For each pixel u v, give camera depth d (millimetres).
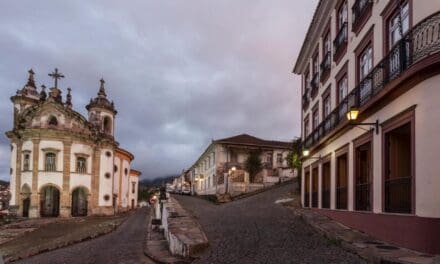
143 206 71625
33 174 41531
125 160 56406
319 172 20438
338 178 17000
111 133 50656
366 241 11133
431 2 9875
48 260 15734
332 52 19047
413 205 9695
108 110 50156
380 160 11930
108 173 47656
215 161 53250
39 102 44969
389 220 10906
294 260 9641
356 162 14406
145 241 18734
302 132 27438
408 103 10203
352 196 14539
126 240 20891
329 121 18625
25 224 34188
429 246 8961
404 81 10141
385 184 11523
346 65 16578
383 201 11562
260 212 22344
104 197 46719
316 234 13617
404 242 10008
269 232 14422
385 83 11750
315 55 23672
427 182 9188
